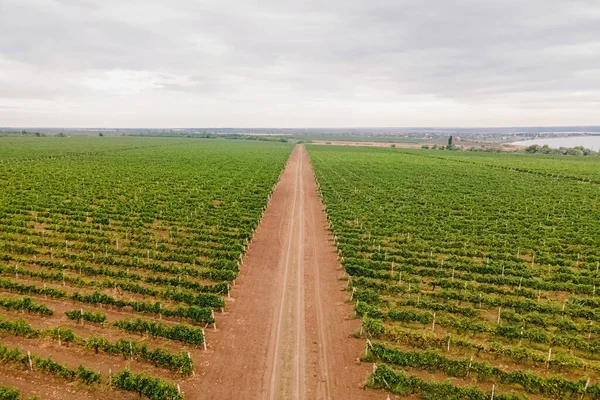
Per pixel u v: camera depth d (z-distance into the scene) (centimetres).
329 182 9531
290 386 2316
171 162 12712
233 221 5644
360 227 5572
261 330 2909
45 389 2208
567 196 8244
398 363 2516
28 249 4216
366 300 3347
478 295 3416
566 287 3650
